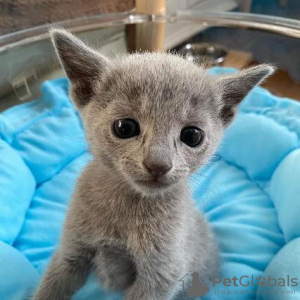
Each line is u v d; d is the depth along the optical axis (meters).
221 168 0.23
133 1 0.28
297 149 0.21
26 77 0.25
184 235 0.14
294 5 0.26
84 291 0.16
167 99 0.11
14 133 0.23
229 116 0.14
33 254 0.18
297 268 0.16
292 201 0.19
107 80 0.12
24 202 0.20
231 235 0.19
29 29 0.25
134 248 0.13
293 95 0.26
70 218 0.14
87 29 0.26
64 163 0.23
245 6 0.28
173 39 0.28
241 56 0.27
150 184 0.11
